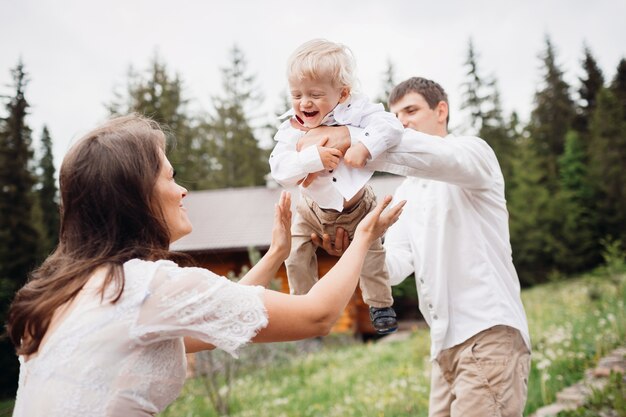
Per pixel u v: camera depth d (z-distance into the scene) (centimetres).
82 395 133
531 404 457
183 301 143
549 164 3005
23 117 2167
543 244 2420
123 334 138
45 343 144
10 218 1836
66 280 149
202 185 3444
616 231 2541
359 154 195
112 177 158
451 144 222
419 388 572
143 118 180
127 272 147
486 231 256
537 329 810
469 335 246
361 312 1572
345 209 208
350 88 205
